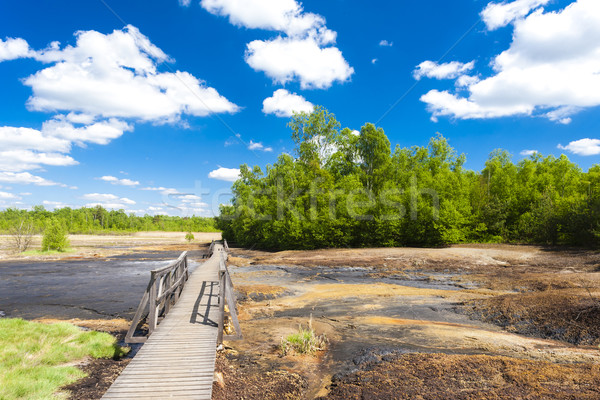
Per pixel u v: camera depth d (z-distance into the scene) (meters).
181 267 12.75
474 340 8.19
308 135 48.62
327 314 11.23
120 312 11.96
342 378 6.24
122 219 121.25
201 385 5.23
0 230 76.94
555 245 28.31
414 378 5.86
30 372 6.15
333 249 33.44
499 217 35.88
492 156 53.03
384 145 45.78
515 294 11.73
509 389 5.18
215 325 8.37
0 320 9.66
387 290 15.16
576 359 6.65
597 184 33.97
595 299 9.40
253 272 21.53
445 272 20.59
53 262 29.31
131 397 4.84
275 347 8.09
